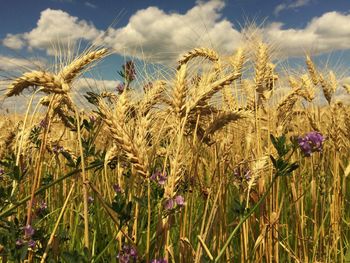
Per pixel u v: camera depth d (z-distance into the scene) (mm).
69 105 451
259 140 610
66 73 437
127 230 464
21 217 565
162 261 426
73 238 594
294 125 897
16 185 486
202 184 694
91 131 515
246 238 607
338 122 801
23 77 391
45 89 429
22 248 405
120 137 401
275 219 613
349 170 801
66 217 686
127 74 496
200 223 657
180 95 472
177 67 563
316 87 849
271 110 727
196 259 480
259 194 614
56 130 848
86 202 392
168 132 508
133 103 477
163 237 446
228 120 517
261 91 681
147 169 405
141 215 487
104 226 660
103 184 667
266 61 695
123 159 488
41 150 441
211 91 472
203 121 534
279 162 445
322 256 722
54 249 478
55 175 759
